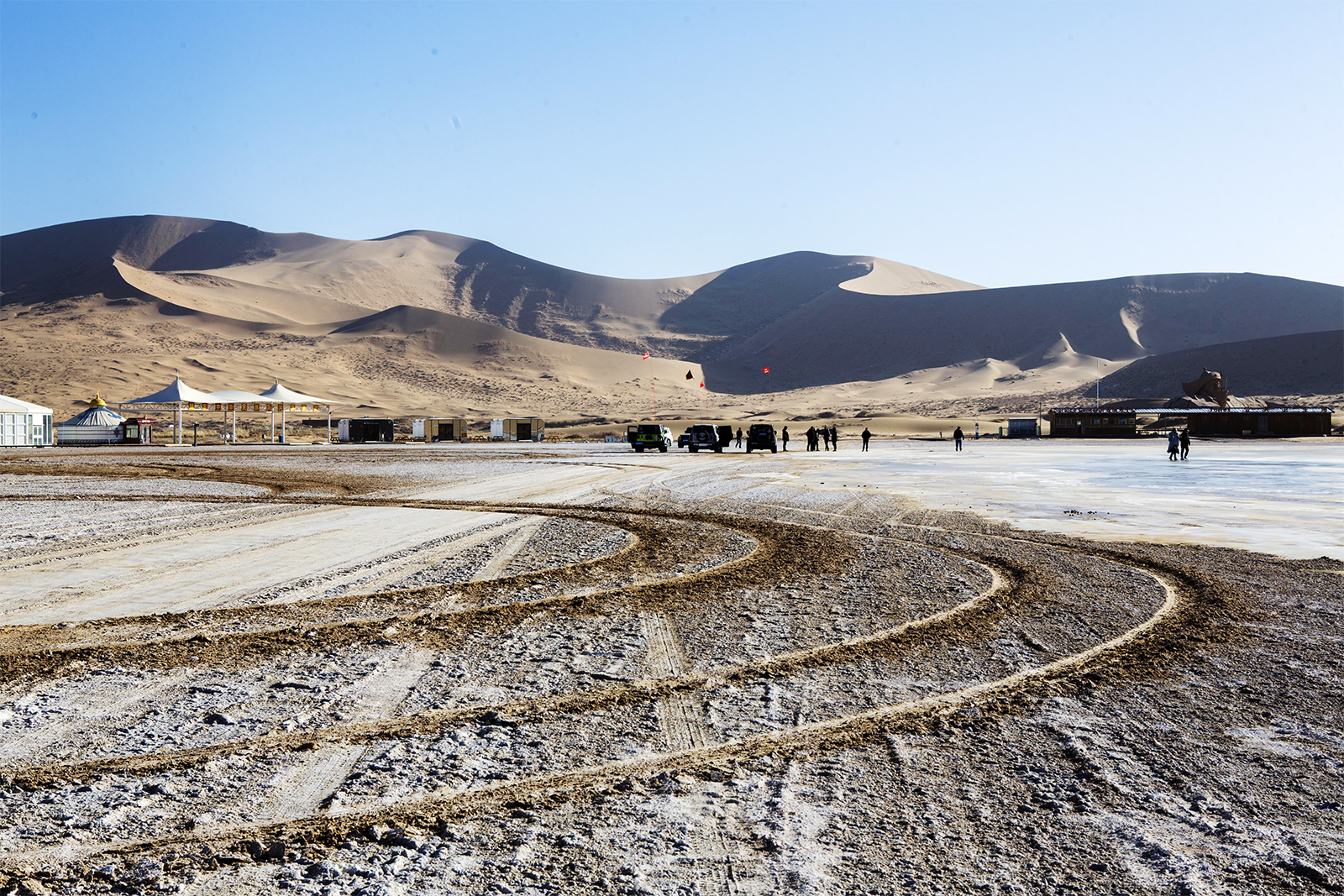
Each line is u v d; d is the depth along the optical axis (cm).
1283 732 629
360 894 402
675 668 791
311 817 484
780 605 1074
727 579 1250
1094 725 643
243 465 4425
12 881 413
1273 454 5681
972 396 18900
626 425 13300
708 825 477
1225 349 18612
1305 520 1994
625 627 954
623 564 1377
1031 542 1638
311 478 3456
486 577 1265
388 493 2748
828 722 646
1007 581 1231
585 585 1200
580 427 12988
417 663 809
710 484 3120
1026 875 425
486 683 744
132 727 629
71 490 2830
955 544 1603
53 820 479
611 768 555
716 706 682
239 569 1335
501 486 3014
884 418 13325
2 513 2134
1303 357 17550
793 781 537
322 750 586
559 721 646
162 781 532
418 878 417
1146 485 3027
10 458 5275
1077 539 1675
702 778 542
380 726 635
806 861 437
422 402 17388
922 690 728
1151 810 499
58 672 775
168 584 1203
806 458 5169
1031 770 557
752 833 467
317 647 868
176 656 830
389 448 7150
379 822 477
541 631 937
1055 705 688
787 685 739
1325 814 496
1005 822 483
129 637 909
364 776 541
